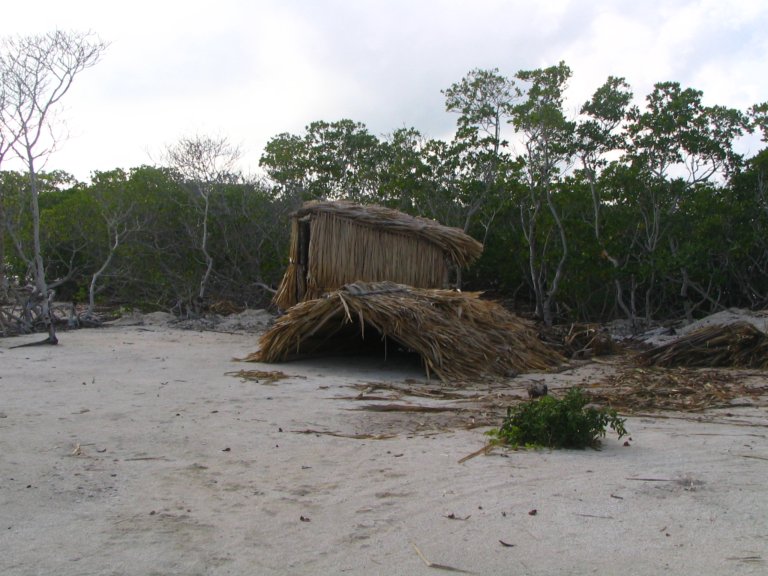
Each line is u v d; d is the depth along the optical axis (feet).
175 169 80.43
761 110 70.69
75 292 94.89
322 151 90.33
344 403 30.63
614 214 68.39
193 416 27.35
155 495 18.06
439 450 22.49
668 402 31.17
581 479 19.02
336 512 16.78
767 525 15.48
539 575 13.29
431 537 15.17
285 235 82.12
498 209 71.41
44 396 30.50
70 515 16.56
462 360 39.68
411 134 81.10
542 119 62.39
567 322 75.61
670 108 64.18
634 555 14.05
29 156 59.57
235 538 15.21
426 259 52.26
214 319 69.77
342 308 40.47
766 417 27.99
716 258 71.36
